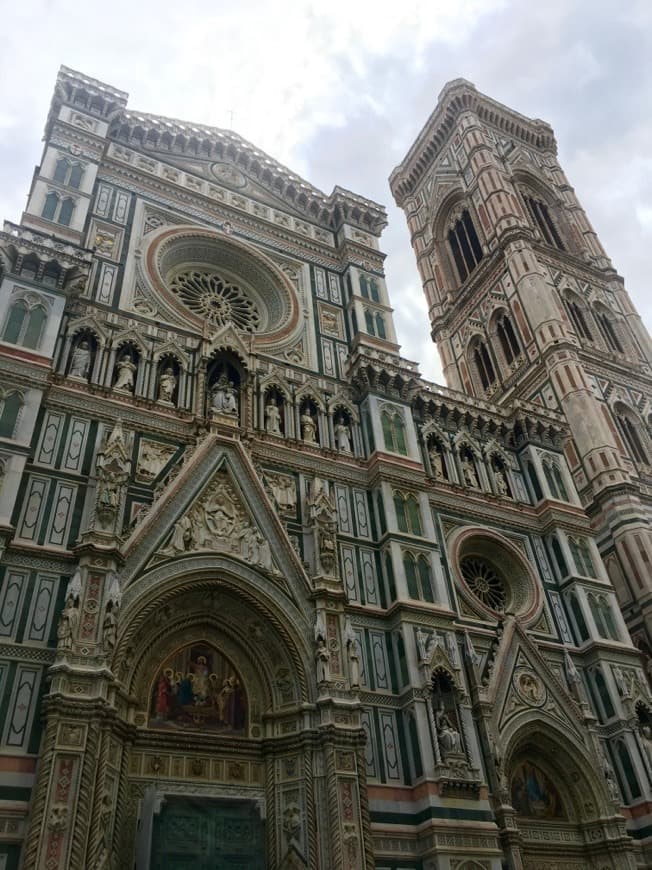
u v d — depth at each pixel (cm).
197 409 3162
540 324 5559
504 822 2625
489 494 3769
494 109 7944
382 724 2645
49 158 3706
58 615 2309
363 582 3011
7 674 2141
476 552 3578
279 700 2564
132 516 2678
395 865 2342
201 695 2517
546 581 3597
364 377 3719
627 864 2755
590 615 3472
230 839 2253
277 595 2703
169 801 2227
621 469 4584
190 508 2762
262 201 4578
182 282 3922
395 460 3434
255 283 4138
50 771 1964
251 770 2428
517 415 4203
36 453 2648
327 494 3114
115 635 2297
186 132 4541
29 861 1828
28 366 2770
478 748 2716
